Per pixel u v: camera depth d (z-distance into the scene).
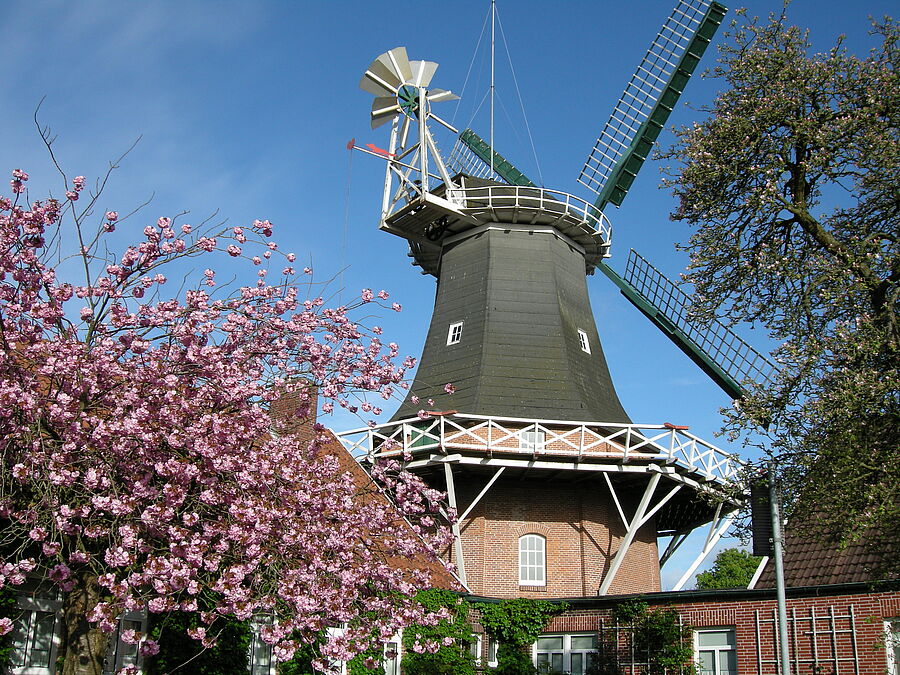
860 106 13.72
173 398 10.30
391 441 23.73
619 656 20.27
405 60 29.73
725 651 18.66
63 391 10.34
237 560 10.62
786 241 14.30
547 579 23.88
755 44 14.55
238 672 15.23
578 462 23.27
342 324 13.08
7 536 10.54
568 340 26.94
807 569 18.31
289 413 12.88
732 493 13.55
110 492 10.21
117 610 9.45
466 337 26.94
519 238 28.44
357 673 16.81
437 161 29.45
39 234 10.80
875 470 11.43
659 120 32.31
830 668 16.89
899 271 12.59
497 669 20.83
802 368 12.41
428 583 13.95
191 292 11.56
